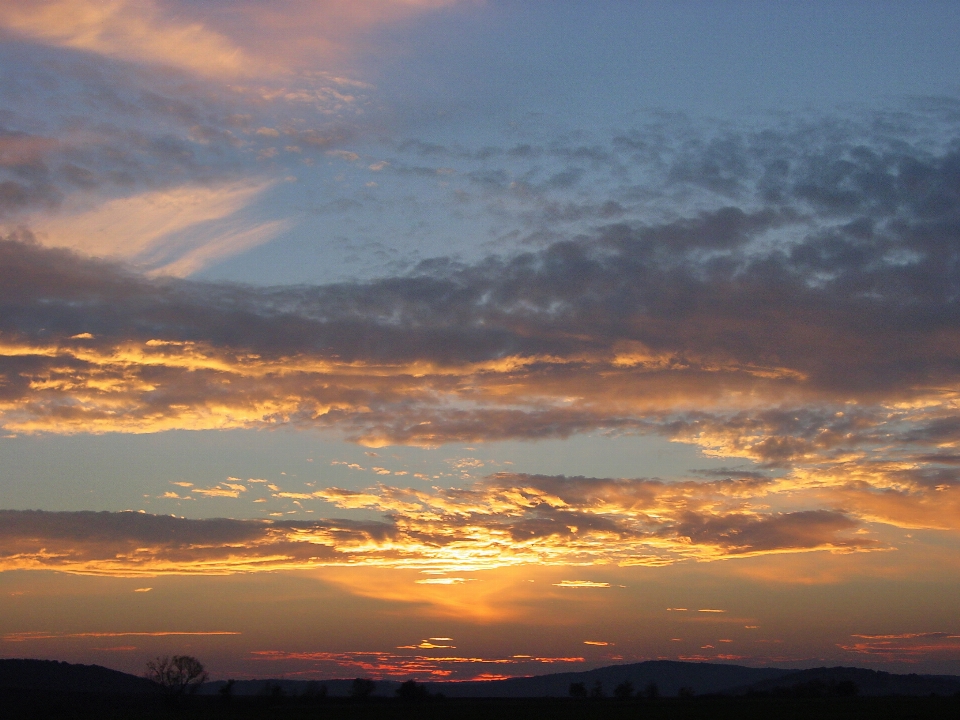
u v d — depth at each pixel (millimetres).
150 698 136875
